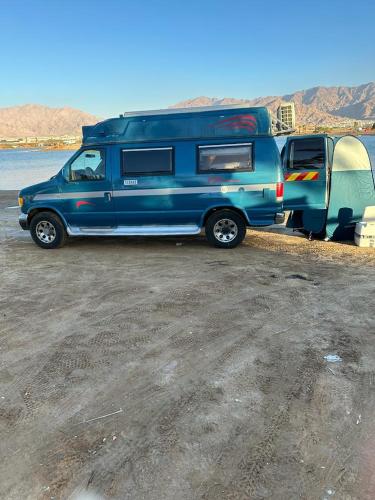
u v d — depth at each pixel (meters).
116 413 3.27
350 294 5.82
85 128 8.50
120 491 2.54
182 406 3.35
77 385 3.66
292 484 2.58
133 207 8.45
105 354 4.20
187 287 6.19
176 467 2.72
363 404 3.35
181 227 8.46
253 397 3.45
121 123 8.28
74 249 8.88
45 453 2.86
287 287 6.14
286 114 9.27
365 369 3.87
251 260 7.66
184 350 4.26
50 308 5.43
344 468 2.70
